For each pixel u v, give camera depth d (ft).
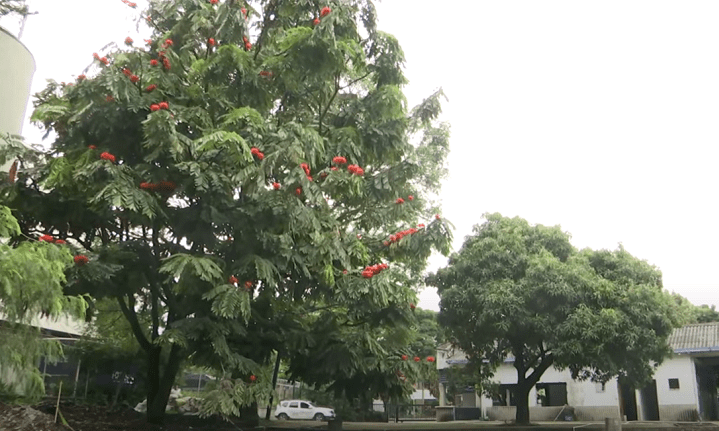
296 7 33.91
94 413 39.42
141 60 29.89
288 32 30.94
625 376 58.29
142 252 31.53
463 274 57.57
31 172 31.24
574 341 50.31
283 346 35.70
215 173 27.61
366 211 36.06
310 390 92.27
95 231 33.76
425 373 39.40
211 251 31.04
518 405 62.75
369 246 35.73
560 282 51.93
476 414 96.68
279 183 28.96
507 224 61.52
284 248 30.01
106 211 28.63
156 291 33.86
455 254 61.11
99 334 49.11
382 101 33.78
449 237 33.30
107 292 30.60
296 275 32.01
